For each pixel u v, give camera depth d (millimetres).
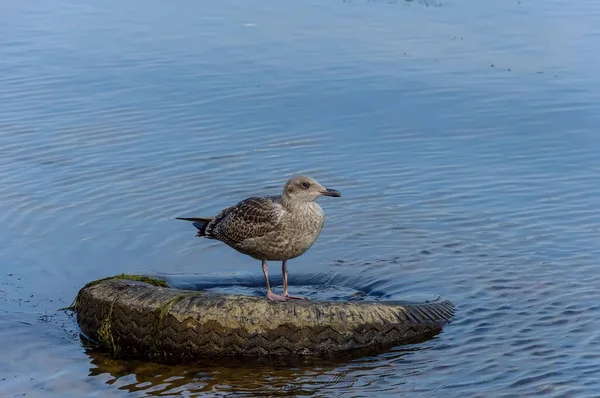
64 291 13141
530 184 16531
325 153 18109
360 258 14008
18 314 12430
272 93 21172
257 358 11281
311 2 28406
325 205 15938
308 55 23578
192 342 11367
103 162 17672
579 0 28406
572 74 22125
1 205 15844
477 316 12023
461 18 26703
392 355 11211
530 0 28547
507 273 13242
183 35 25234
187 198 16203
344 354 11297
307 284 13336
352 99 20812
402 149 18297
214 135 19000
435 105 20469
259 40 24750
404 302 12016
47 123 19500
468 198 16078
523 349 11055
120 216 15562
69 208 15805
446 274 13328
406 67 22719
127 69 22734
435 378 10523
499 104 20453
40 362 11250
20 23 26438
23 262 13984
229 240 12375
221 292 12898
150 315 11508
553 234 14500
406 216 15438
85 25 26281
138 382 10766
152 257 14234
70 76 22266
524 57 23422
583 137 18625
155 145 18469
